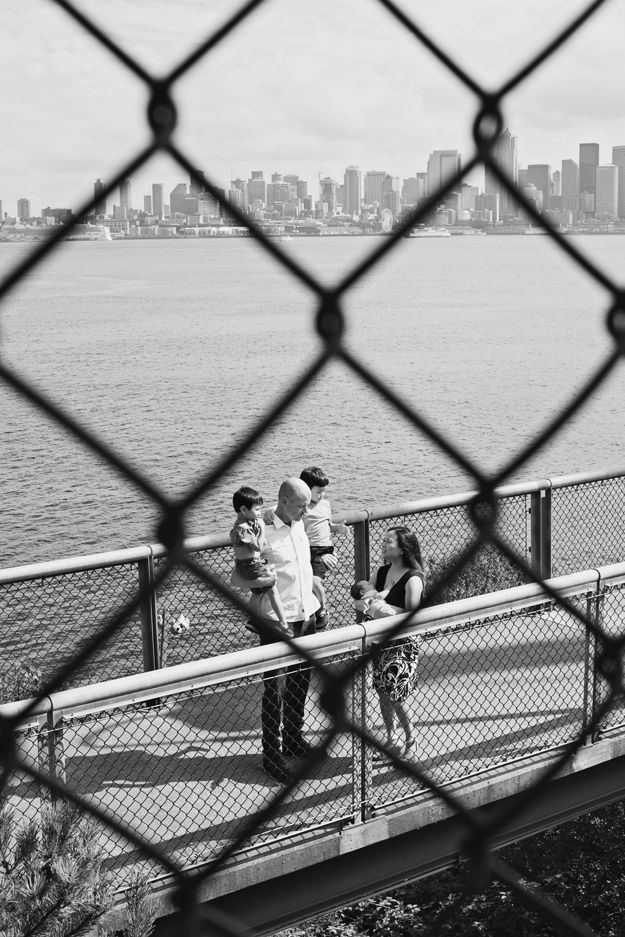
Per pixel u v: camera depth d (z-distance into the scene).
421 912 9.75
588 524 10.48
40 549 32.50
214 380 65.62
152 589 1.00
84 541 33.16
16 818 4.20
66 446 45.28
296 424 50.28
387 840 6.24
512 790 6.57
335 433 48.19
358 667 1.23
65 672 1.01
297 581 6.72
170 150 0.82
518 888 1.35
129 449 45.50
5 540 33.38
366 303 124.19
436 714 7.04
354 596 6.86
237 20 0.81
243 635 7.62
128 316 112.19
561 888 9.84
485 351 77.25
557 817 6.91
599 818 10.20
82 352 80.56
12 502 37.34
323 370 1.02
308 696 6.26
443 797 1.31
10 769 1.04
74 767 6.23
